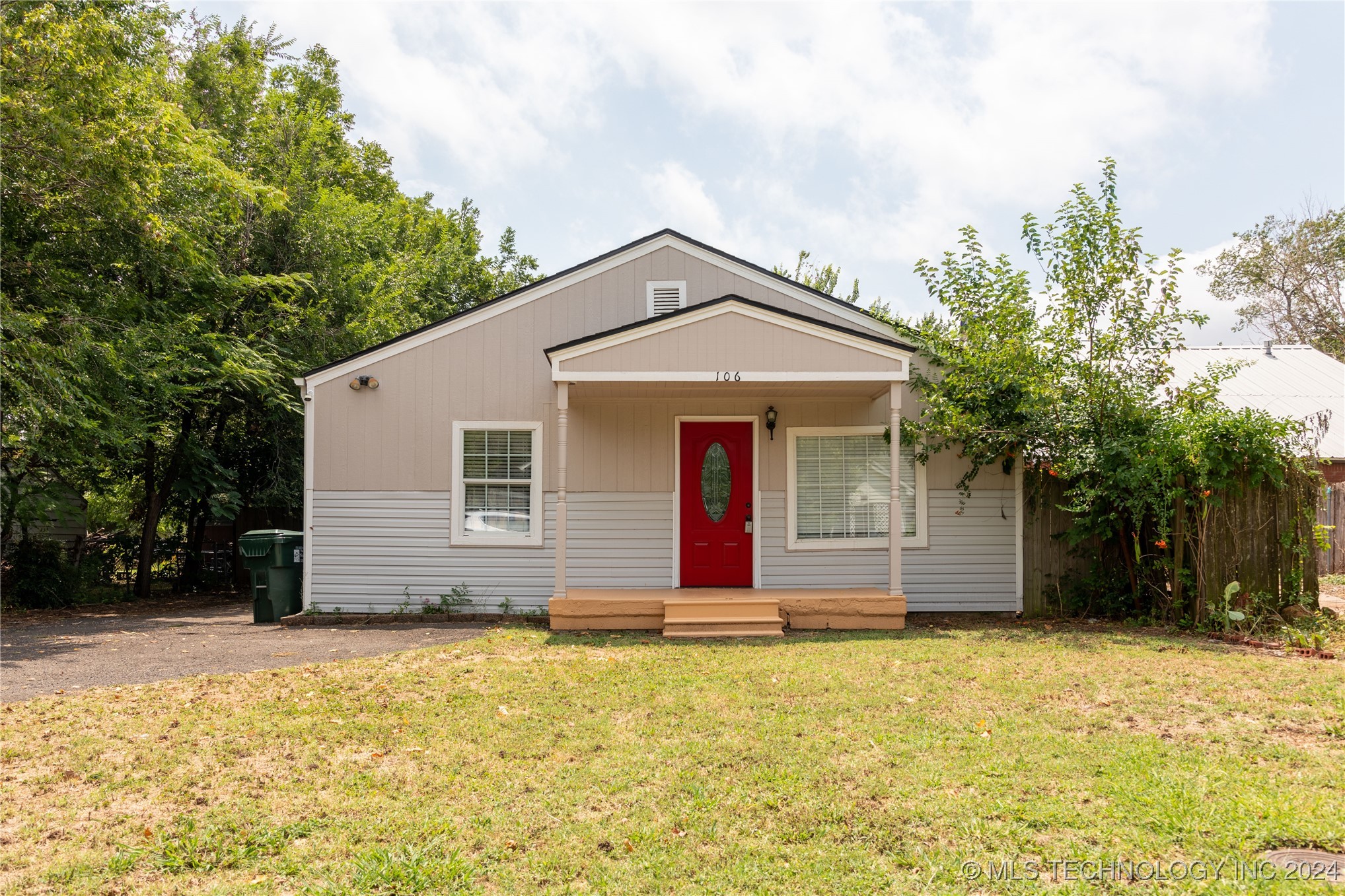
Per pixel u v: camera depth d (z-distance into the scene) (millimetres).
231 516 15945
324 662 8016
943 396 10828
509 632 9719
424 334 11273
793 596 10234
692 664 7762
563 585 9945
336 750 5301
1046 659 7707
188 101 16844
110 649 8789
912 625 10375
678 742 5422
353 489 11188
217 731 5613
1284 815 4051
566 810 4355
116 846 3916
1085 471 9914
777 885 3568
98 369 11312
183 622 11266
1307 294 29781
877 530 11258
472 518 11258
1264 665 7227
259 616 11102
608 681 7070
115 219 11875
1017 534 11180
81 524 16969
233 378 13727
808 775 4801
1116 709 6020
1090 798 4387
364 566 11148
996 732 5535
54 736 5508
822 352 9711
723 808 4371
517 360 11328
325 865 3754
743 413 11352
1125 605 10555
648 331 9648
